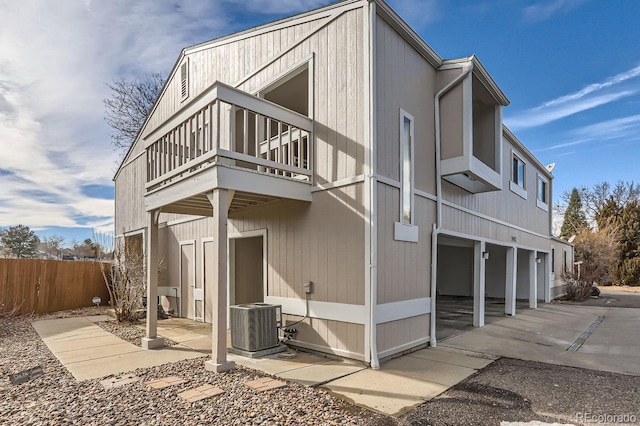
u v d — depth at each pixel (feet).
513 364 16.88
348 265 17.10
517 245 35.78
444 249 55.11
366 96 17.01
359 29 17.56
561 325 27.91
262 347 17.95
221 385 13.23
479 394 12.85
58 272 34.09
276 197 18.07
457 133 21.58
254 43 24.26
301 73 21.98
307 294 18.78
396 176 18.33
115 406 11.25
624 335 24.25
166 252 33.71
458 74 21.61
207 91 16.34
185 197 17.49
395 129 18.47
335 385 13.58
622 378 14.84
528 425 10.44
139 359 17.10
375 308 16.20
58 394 12.39
